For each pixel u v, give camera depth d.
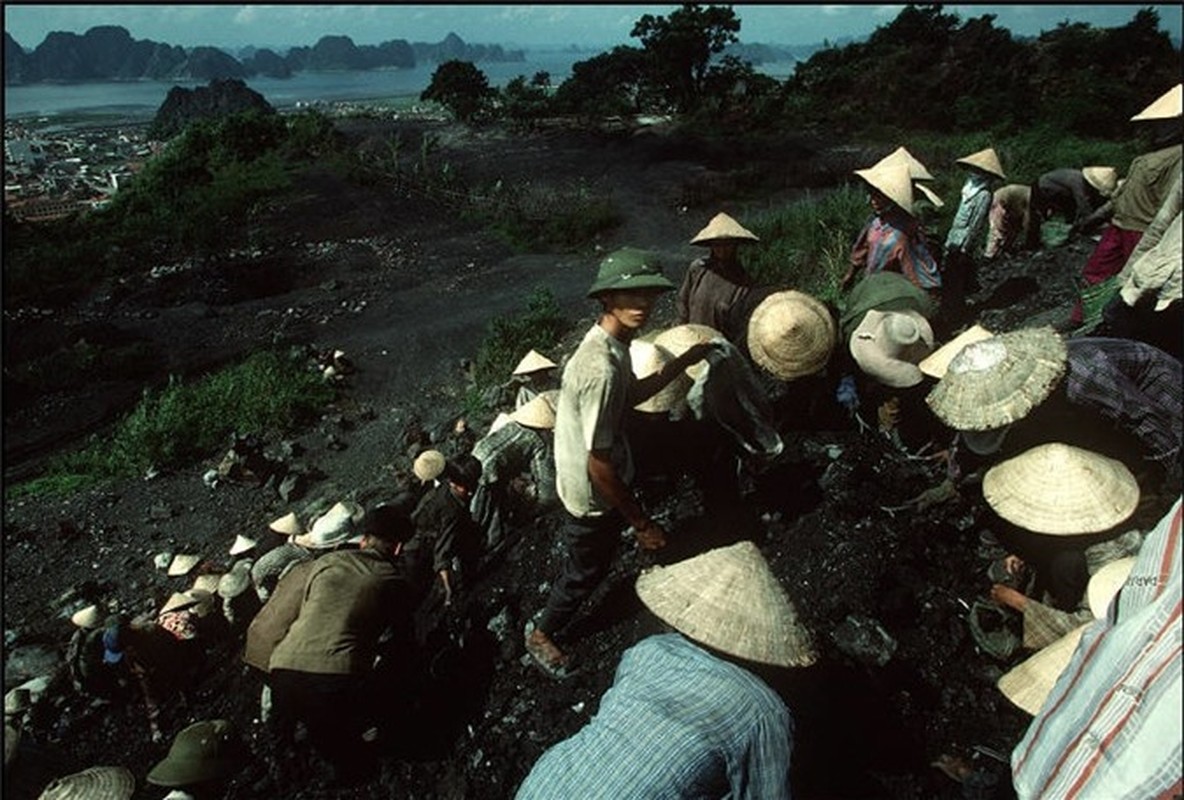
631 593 3.89
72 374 13.45
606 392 2.74
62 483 10.37
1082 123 23.41
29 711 5.12
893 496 3.94
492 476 4.89
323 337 14.40
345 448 10.56
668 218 20.23
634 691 2.27
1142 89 24.78
